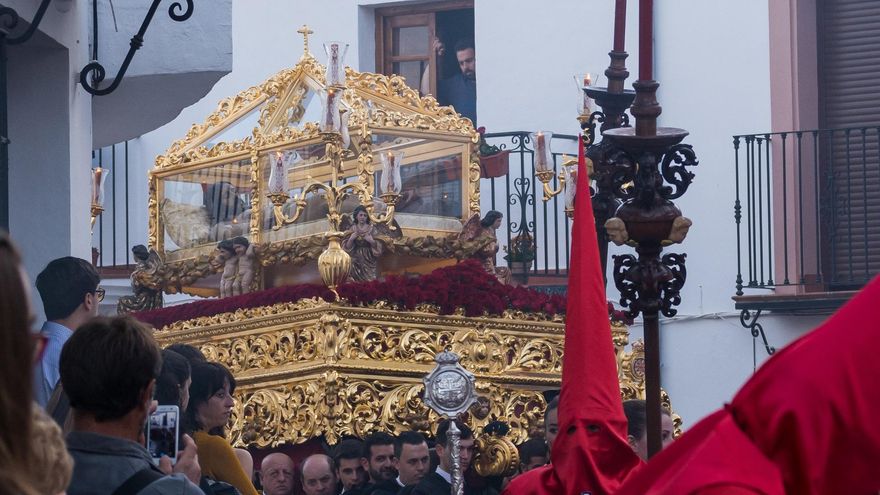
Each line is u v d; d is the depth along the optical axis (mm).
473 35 46062
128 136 27719
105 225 44844
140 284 30188
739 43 41938
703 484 8773
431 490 22781
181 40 23422
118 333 12320
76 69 21828
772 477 8781
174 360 15680
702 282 41625
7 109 20969
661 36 42938
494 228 29406
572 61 43875
